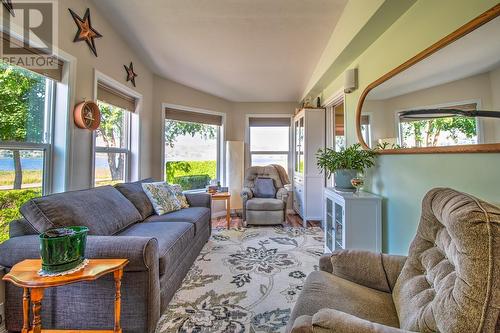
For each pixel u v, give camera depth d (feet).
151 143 11.92
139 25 8.16
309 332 2.47
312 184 12.86
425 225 3.65
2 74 5.12
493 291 2.10
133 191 8.27
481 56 3.88
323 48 9.48
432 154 5.04
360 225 6.79
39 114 5.99
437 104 4.80
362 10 6.35
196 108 14.05
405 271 3.67
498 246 2.20
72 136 6.59
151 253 4.55
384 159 6.82
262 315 5.32
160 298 5.07
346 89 8.70
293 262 8.07
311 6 7.16
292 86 13.55
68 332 4.25
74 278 3.59
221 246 9.54
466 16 4.19
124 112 10.15
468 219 2.40
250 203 12.44
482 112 3.86
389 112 6.39
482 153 3.96
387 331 2.27
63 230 4.04
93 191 6.46
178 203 9.57
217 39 8.86
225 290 6.32
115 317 4.12
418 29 5.38
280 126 16.21
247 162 16.17
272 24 7.93
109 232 5.87
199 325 4.99
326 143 12.84
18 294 4.47
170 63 10.87
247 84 13.25
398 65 6.09
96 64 7.55
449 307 2.29
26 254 4.39
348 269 4.22
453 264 2.81
